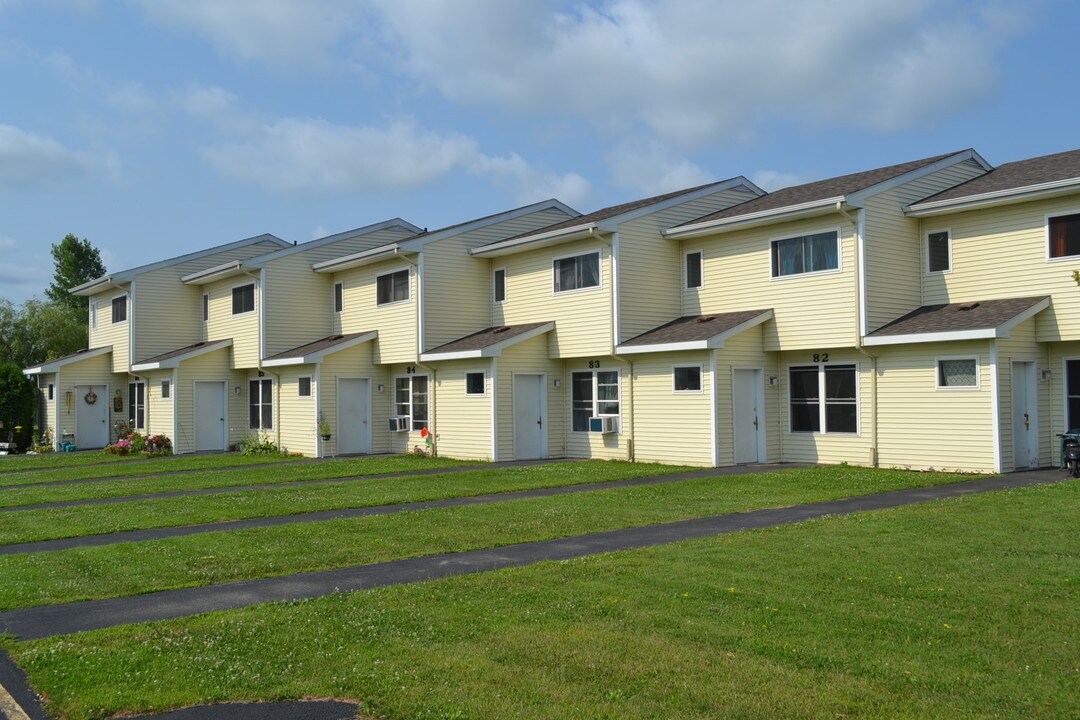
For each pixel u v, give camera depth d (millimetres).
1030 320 19359
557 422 25734
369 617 8133
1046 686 6008
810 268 21531
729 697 5910
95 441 36531
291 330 30656
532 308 26453
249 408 32156
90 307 38938
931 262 21531
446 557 11133
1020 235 19812
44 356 56844
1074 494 14570
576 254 24922
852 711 5648
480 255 27438
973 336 18234
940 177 22234
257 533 12977
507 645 7148
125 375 36844
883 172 23031
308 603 8789
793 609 7973
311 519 14461
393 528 13211
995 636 7066
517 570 9969
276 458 27594
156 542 12445
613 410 24359
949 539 10977
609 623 7695
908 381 19984
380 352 28562
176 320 34812
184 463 26203
